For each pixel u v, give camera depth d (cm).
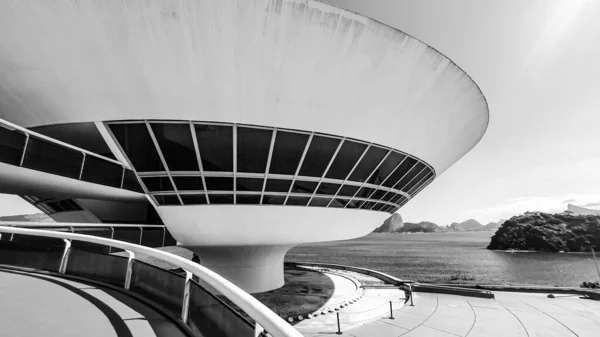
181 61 958
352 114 1152
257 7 904
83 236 550
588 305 1791
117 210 1825
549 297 2012
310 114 1107
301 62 1008
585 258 13450
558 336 1265
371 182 1427
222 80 1000
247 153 1134
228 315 265
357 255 15925
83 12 870
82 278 529
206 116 1052
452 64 1196
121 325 326
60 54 941
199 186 1184
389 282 2527
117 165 1155
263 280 1911
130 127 1070
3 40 926
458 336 1250
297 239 1433
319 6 933
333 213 1397
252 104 1050
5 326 315
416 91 1195
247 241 1379
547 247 15812
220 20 910
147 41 920
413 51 1084
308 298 1805
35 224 1174
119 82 986
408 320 1448
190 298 336
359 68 1061
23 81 1010
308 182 1259
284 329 160
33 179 947
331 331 1293
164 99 1016
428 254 15912
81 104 1029
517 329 1345
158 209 1263
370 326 1356
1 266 633
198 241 1378
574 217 17450
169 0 871
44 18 880
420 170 1669
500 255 15062
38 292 448
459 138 1709
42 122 1100
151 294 412
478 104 1544
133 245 460
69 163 1006
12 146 846
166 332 312
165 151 1112
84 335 296
